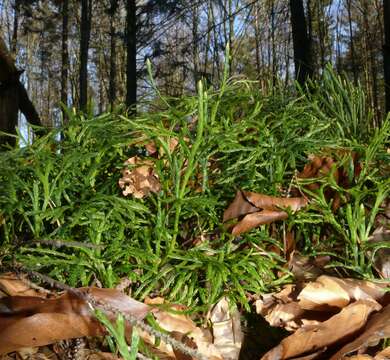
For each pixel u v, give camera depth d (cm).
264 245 26
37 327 19
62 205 26
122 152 29
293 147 30
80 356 21
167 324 22
